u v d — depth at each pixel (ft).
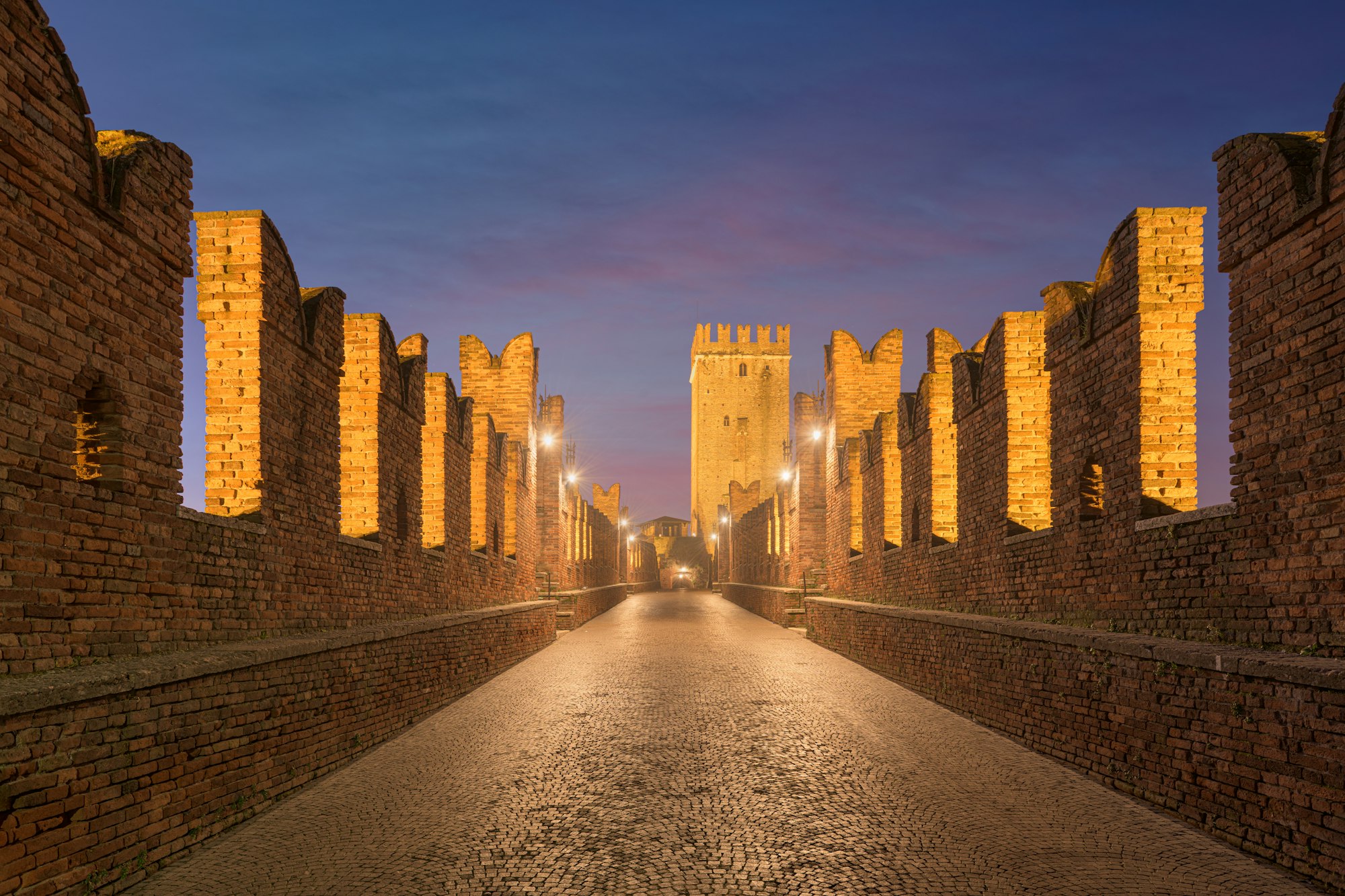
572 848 22.80
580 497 148.56
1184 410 31.73
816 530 125.90
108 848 19.17
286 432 34.32
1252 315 25.63
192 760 22.47
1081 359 36.68
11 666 19.58
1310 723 19.84
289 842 23.11
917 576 61.52
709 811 25.96
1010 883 20.08
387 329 47.03
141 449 24.80
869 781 29.19
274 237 33.86
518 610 67.97
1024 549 41.98
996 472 46.14
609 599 158.10
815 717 41.04
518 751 34.06
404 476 49.70
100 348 23.22
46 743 17.57
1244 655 22.74
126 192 24.50
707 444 343.67
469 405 67.10
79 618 21.93
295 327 35.35
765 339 345.10
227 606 29.09
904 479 66.80
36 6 21.07
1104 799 26.68
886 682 53.78
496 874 20.89
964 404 51.47
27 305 20.52
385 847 22.79
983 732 37.42
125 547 23.82
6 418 19.77
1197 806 23.93
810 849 22.58
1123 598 32.53
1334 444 22.31
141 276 25.20
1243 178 26.03
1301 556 23.39
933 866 21.24
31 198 20.75
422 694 42.52
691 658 67.82
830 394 108.27
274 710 27.02
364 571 42.57
